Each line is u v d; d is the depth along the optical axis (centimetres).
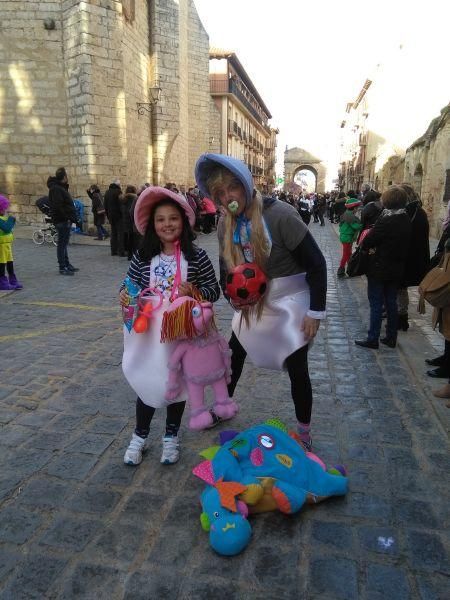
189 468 267
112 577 192
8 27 1502
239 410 338
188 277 247
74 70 1477
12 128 1575
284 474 229
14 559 201
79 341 487
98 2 1438
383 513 229
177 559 201
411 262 479
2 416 325
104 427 312
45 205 1268
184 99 2295
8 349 461
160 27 1867
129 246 1010
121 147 1570
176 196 237
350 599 181
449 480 256
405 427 313
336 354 457
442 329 377
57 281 804
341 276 897
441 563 198
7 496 241
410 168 1802
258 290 239
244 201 233
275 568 196
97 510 231
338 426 315
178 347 243
